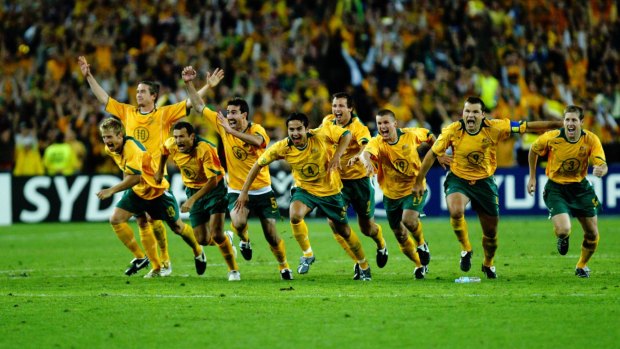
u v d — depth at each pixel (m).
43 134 85.12
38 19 95.56
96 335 27.39
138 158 39.91
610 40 94.62
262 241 61.78
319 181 39.94
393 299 33.25
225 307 31.94
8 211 76.81
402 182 40.59
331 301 32.94
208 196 41.09
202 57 87.56
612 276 40.28
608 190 75.31
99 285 39.22
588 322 28.41
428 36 89.62
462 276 41.25
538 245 55.69
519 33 92.75
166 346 25.83
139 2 94.81
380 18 92.25
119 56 90.00
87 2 95.94
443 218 76.44
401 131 40.09
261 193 41.25
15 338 27.11
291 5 95.06
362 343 25.80
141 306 32.44
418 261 41.38
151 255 43.03
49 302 33.66
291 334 27.08
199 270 42.59
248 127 41.00
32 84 88.50
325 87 87.19
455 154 39.03
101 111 84.75
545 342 25.73
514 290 35.41
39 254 55.09
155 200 41.72
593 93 90.81
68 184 77.19
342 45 89.75
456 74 86.56
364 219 42.00
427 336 26.59
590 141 39.19
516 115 85.56
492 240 39.50
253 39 90.31
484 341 25.91
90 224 75.81
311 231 68.44
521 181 75.75
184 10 93.81
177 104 44.22
